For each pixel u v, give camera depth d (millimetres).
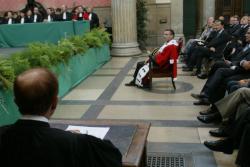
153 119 4992
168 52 6555
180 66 9148
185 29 14984
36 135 1297
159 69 6656
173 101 5902
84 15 12094
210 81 5238
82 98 6270
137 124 2717
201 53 7738
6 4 14422
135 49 11656
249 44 5520
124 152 2184
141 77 6848
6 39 10094
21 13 13227
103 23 13461
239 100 3812
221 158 3650
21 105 1332
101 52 9742
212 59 7449
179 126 4660
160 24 13477
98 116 5211
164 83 7312
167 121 4879
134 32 11656
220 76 4883
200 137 4238
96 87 7133
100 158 1367
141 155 2189
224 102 3979
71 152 1300
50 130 1332
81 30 10086
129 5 11375
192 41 8883
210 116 4715
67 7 13859
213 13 13602
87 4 13711
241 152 3039
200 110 5340
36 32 9844
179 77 7875
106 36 10219
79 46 7648
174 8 13047
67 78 6641
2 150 1300
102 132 2514
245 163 3023
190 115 5113
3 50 9477
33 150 1273
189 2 14820
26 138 1291
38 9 13266
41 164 1261
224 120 3936
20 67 4797
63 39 7297
